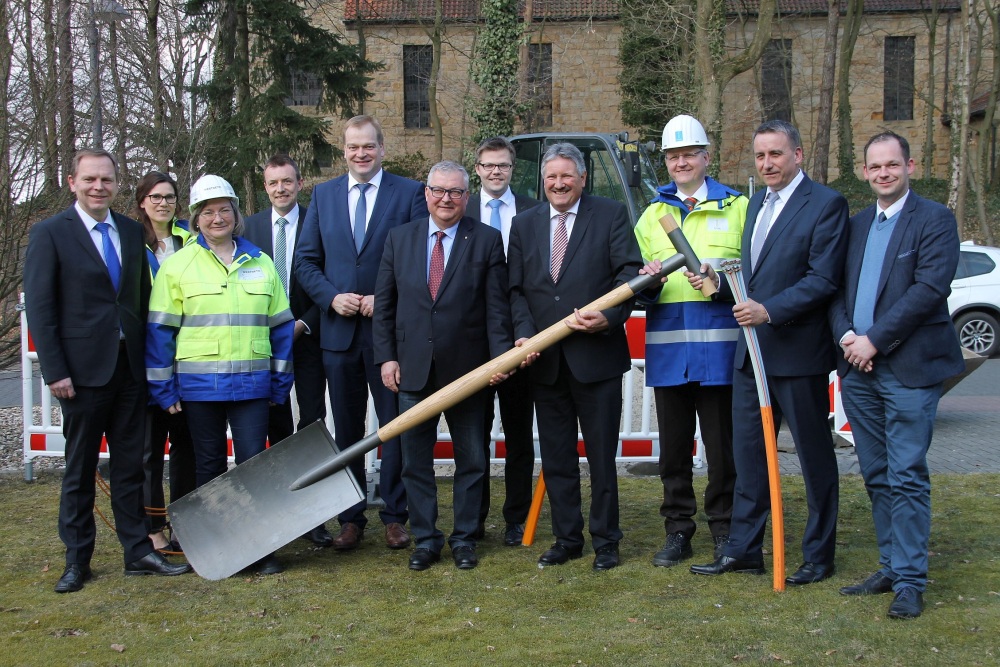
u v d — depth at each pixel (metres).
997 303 13.05
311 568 4.35
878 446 3.84
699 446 6.13
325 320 4.77
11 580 4.17
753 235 4.10
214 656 3.31
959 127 18.06
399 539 4.68
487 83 14.15
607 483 4.27
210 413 4.36
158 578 4.21
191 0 16.77
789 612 3.62
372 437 4.21
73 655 3.33
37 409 8.99
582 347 4.20
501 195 5.10
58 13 6.86
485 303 4.43
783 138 3.94
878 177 3.71
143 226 4.62
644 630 3.48
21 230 6.61
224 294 4.32
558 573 4.20
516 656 3.26
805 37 25.92
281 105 18.34
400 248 4.46
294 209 5.14
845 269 3.90
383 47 26.20
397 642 3.42
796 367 3.93
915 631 3.39
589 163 10.16
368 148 4.75
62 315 4.03
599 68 25.66
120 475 4.25
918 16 26.16
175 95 13.02
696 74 18.33
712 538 4.68
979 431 7.88
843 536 4.69
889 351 3.64
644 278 4.01
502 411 4.78
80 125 8.07
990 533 4.66
